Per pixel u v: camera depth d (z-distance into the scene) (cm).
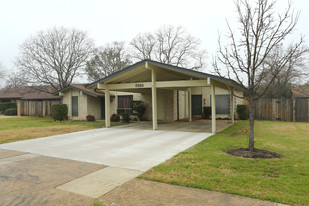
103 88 1241
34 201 346
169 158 588
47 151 695
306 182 387
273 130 1073
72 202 340
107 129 1218
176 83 1081
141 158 596
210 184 389
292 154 586
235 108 1738
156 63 1043
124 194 363
